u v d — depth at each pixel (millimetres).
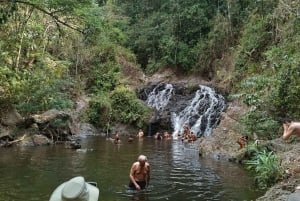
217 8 32750
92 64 30062
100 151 16453
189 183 10383
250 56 24156
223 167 12906
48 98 21422
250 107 16625
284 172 9258
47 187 9461
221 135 16672
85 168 12164
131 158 14555
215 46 30875
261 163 10117
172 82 30656
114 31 33688
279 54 15805
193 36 33125
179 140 22641
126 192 9266
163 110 27000
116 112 26453
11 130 18078
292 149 11500
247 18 28391
